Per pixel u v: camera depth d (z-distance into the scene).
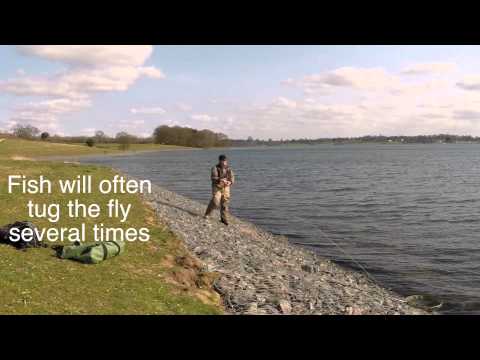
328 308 13.15
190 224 22.70
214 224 24.53
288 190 54.41
